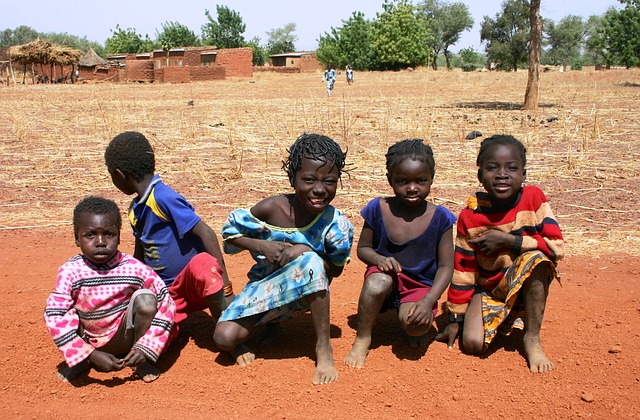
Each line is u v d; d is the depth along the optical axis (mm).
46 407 3258
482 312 3756
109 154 3777
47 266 5355
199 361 3736
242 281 4957
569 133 12719
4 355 3785
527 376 3504
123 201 7570
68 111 19453
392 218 3773
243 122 15727
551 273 3639
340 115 17016
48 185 8492
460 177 8758
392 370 3590
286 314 3738
